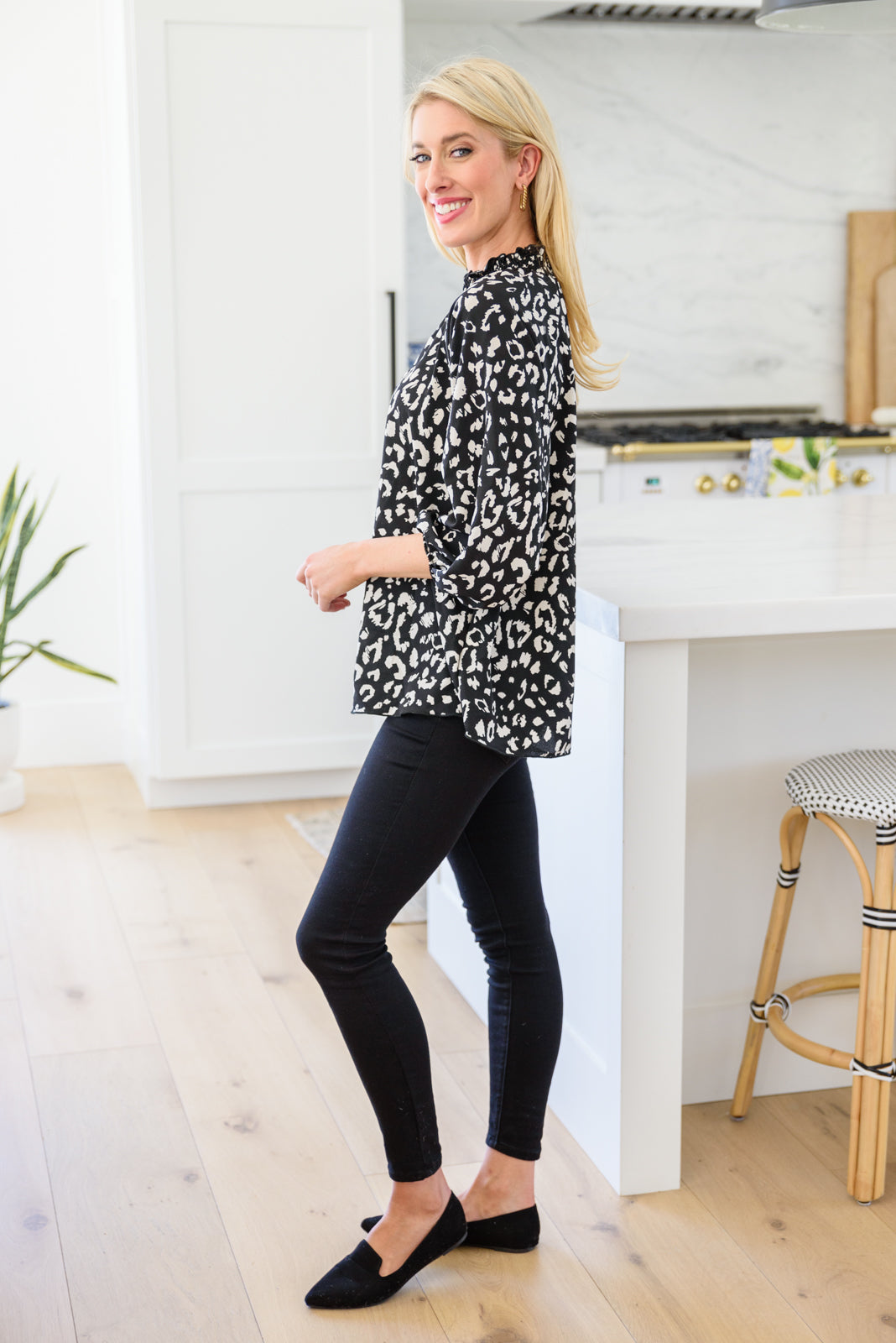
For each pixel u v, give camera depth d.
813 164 4.68
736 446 4.18
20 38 3.79
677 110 4.56
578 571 2.08
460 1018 2.52
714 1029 2.21
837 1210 1.91
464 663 1.54
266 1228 1.87
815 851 2.22
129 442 3.72
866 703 2.20
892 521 2.64
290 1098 2.22
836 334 4.80
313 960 1.60
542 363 1.47
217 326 3.48
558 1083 2.18
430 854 1.59
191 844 3.45
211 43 3.36
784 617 1.85
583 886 2.04
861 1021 1.90
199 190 3.41
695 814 2.16
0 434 3.97
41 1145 2.08
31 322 3.93
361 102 3.47
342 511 3.65
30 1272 1.78
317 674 3.72
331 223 3.51
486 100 1.51
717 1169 2.02
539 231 1.60
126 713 4.13
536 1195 1.96
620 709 1.87
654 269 4.63
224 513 3.57
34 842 3.47
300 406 3.57
